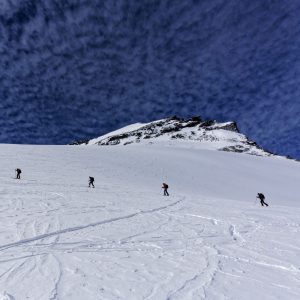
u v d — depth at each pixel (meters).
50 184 27.33
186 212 18.12
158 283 6.59
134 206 19.33
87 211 16.11
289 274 7.25
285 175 62.06
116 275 7.03
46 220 13.01
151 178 42.47
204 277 6.99
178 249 9.54
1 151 42.84
